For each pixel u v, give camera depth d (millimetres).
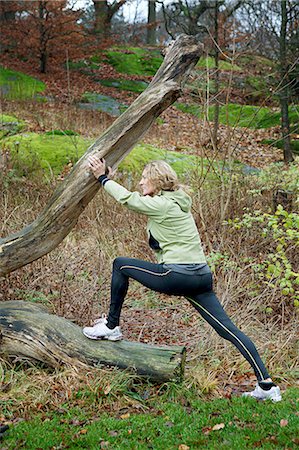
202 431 3586
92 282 5988
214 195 7227
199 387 4297
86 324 5250
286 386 4414
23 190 8469
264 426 3586
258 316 5539
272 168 7750
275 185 7285
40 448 3434
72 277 6121
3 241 4473
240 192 7152
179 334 5312
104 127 12984
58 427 3676
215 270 6160
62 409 3926
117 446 3430
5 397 4051
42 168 9773
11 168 9445
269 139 14125
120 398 4078
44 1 18328
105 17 22578
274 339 5121
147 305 5996
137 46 25266
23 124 11742
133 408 3990
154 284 3893
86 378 4203
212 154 8336
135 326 5461
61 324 4488
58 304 5438
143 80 20812
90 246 7039
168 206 3787
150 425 3701
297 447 3299
